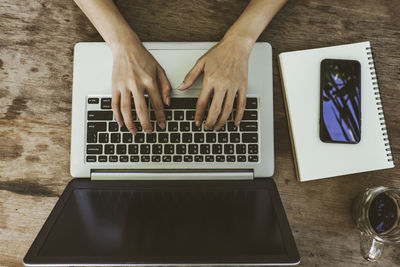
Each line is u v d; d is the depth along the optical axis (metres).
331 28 0.61
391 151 0.60
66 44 0.61
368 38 0.61
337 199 0.59
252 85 0.58
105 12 0.56
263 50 0.59
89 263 0.41
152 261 0.41
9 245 0.57
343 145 0.58
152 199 0.53
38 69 0.61
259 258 0.42
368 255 0.56
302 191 0.59
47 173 0.59
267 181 0.56
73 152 0.57
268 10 0.57
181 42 0.59
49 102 0.60
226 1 0.62
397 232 0.55
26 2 0.61
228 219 0.48
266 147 0.57
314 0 0.61
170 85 0.56
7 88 0.60
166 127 0.56
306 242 0.58
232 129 0.56
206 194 0.54
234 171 0.57
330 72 0.59
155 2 0.62
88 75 0.58
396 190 0.55
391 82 0.61
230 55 0.55
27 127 0.60
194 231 0.47
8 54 0.61
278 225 0.47
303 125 0.59
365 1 0.62
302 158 0.58
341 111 0.58
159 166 0.56
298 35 0.61
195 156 0.56
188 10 0.62
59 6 0.61
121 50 0.55
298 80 0.59
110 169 0.57
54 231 0.45
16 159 0.59
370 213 0.56
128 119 0.54
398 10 0.62
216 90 0.53
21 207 0.58
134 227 0.47
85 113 0.57
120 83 0.55
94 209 0.50
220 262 0.42
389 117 0.60
